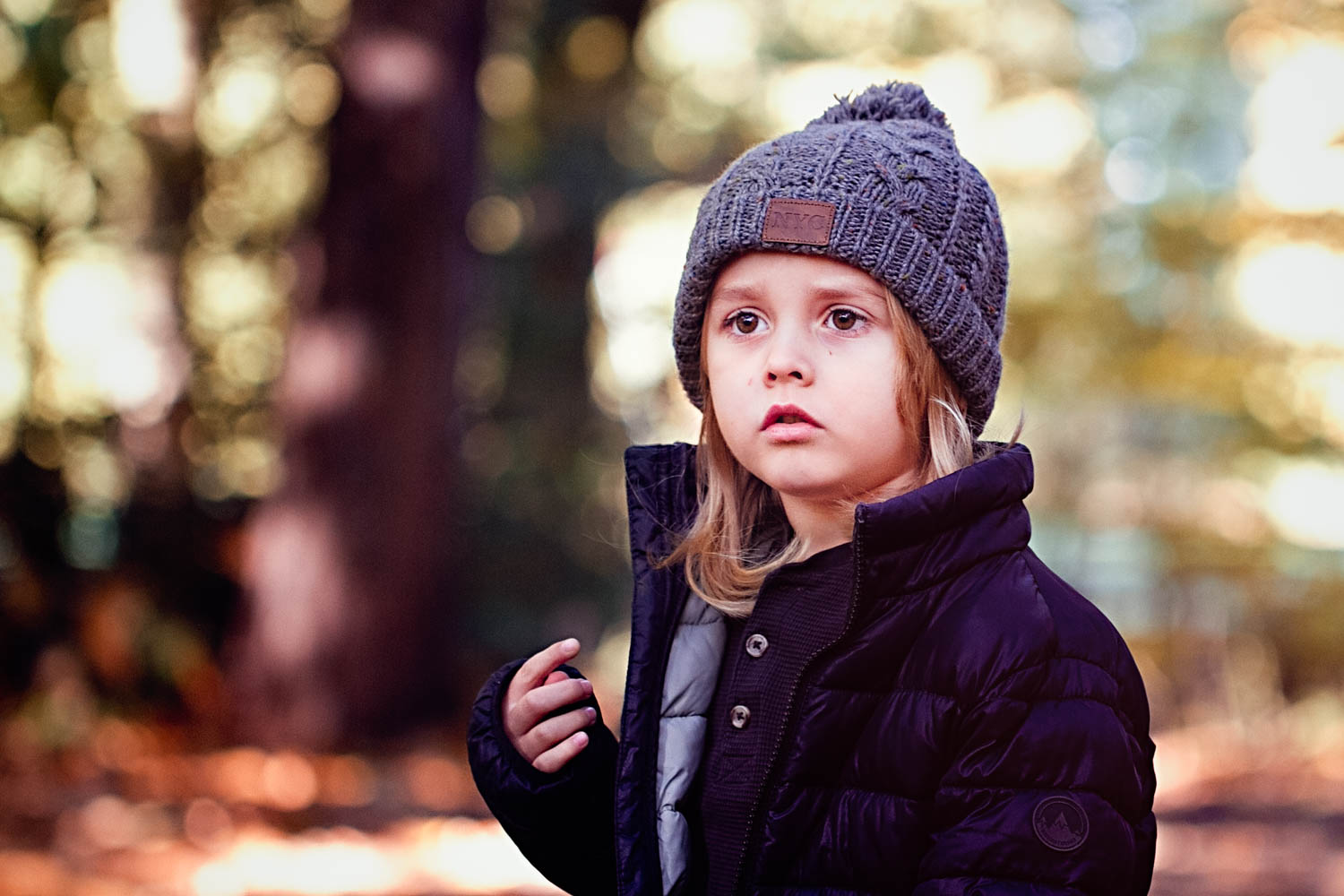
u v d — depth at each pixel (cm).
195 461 757
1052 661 141
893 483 156
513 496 924
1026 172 981
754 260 153
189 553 731
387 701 681
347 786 583
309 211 750
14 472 691
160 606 711
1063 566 980
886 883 141
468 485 912
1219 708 912
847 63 1130
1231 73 945
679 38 1127
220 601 739
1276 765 791
